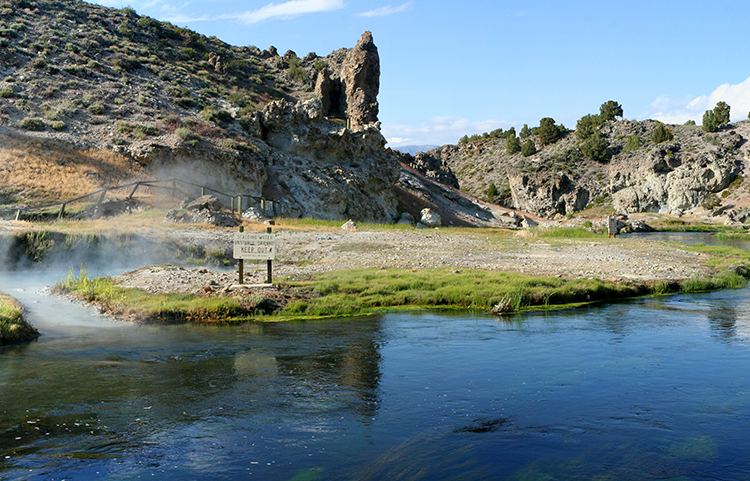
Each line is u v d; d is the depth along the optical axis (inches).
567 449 232.4
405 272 742.5
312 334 451.8
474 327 485.7
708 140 6063.0
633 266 872.3
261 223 1419.8
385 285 651.5
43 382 309.3
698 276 798.5
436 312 565.9
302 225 1444.4
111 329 466.3
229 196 1647.4
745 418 267.3
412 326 489.4
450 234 1336.1
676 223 4013.3
